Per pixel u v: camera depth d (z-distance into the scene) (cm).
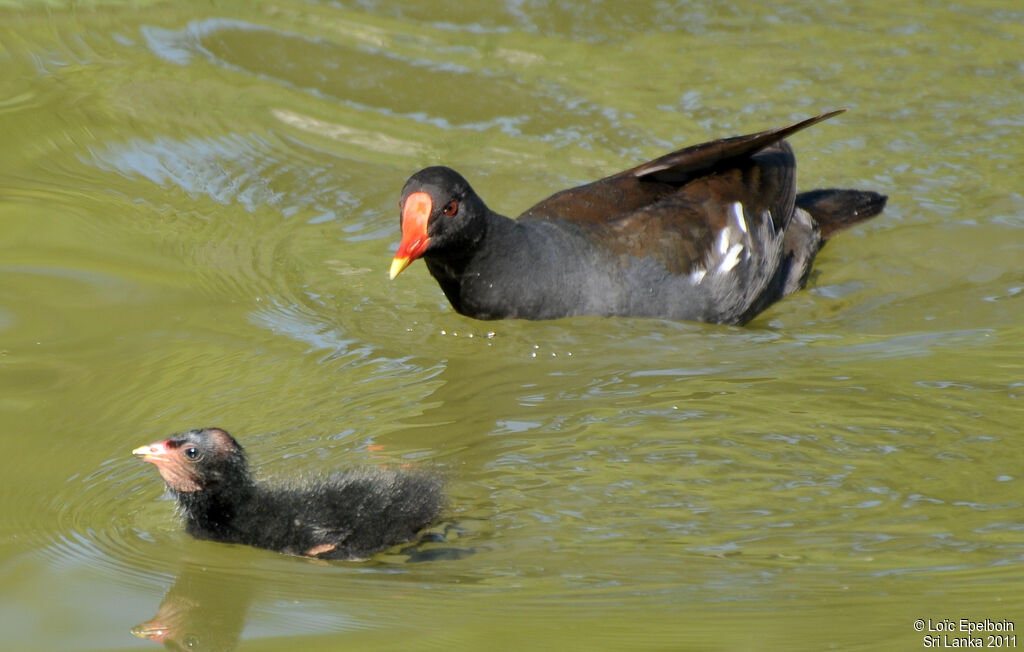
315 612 811
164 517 931
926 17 1933
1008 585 802
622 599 805
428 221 1186
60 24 1792
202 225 1427
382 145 1596
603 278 1264
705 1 1977
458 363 1173
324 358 1173
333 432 1031
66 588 837
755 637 757
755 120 1653
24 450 1003
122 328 1211
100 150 1545
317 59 1758
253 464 973
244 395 1094
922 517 887
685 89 1730
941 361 1152
